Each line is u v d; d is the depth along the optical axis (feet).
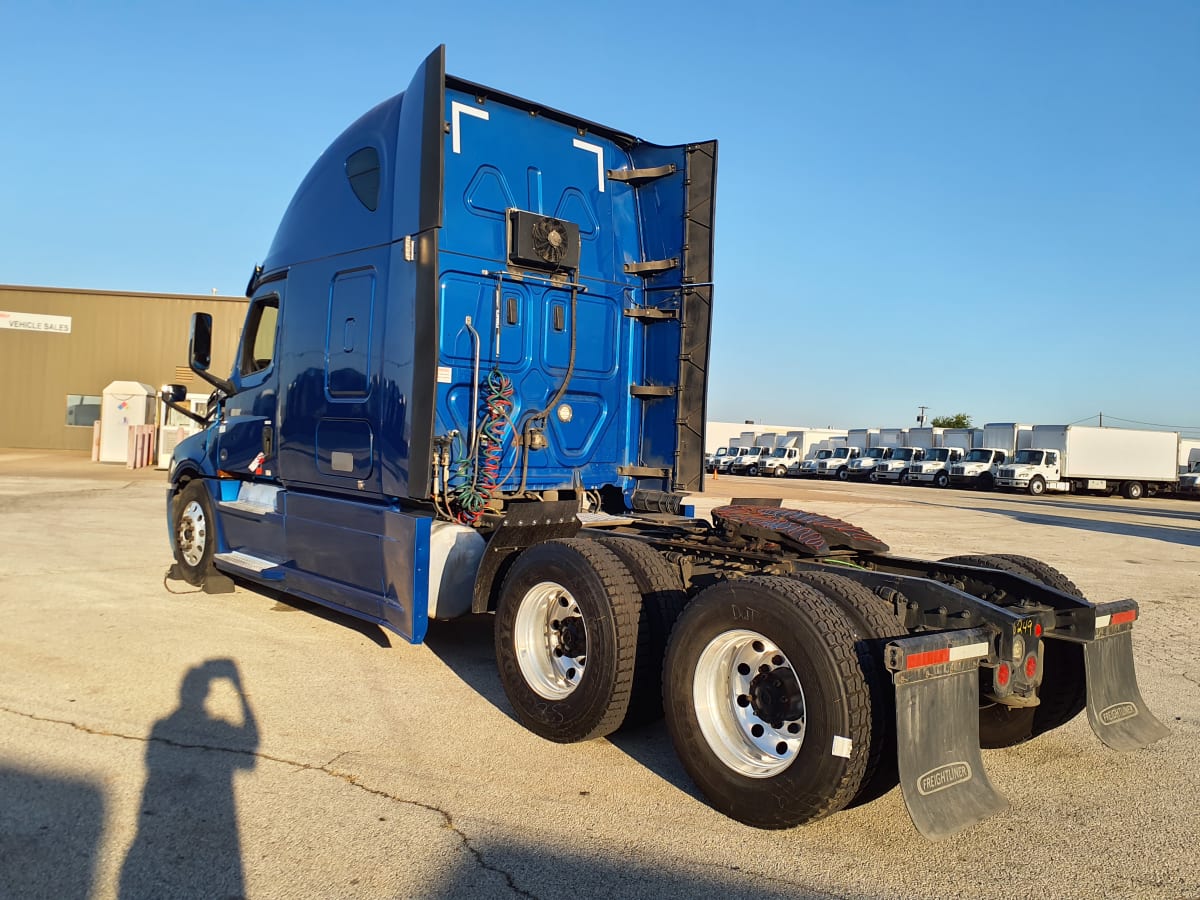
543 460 19.30
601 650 13.74
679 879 10.46
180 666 18.48
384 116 18.56
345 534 18.67
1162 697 18.86
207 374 24.53
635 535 17.11
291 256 21.45
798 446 192.34
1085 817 12.69
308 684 17.61
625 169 21.36
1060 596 13.74
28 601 24.45
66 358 104.99
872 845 11.60
